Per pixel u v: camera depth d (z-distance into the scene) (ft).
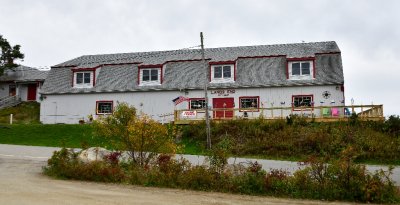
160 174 48.78
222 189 45.70
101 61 140.15
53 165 55.36
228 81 122.01
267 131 92.84
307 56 118.83
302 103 116.78
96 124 61.05
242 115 112.47
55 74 136.98
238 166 50.37
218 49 140.67
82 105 129.70
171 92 124.26
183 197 41.47
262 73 121.90
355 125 91.09
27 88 165.27
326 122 95.66
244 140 89.10
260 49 135.95
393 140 81.56
